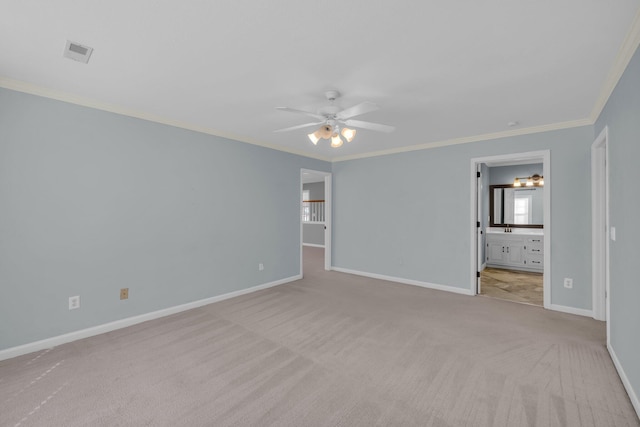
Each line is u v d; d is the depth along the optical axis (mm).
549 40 1761
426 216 4484
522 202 6055
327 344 2607
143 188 3139
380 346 2568
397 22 1602
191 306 3537
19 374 2137
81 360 2334
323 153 5172
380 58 1982
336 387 1989
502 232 5926
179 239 3443
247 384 2021
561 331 2875
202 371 2180
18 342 2418
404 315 3305
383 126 2537
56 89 2527
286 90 2502
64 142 2629
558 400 1852
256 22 1611
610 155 2404
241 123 3465
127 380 2066
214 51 1910
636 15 1525
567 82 2320
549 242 3502
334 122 2688
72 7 1482
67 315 2660
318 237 9578
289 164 4836
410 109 2928
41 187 2518
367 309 3502
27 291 2461
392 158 4832
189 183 3529
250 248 4227
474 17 1552
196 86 2436
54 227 2586
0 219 2334
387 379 2082
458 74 2193
